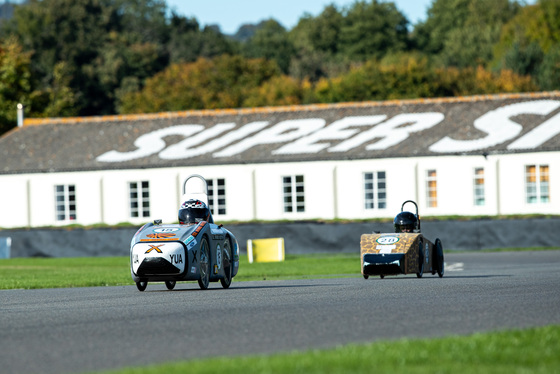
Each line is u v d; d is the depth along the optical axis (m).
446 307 39.50
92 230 150.88
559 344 27.00
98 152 177.25
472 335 29.06
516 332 29.27
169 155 171.25
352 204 159.75
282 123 179.25
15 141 185.62
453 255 124.56
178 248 55.78
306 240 144.12
